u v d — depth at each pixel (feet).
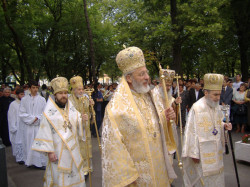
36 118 18.48
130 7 71.82
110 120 6.75
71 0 62.13
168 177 7.77
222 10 52.80
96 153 22.41
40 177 17.13
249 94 27.22
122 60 7.45
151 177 6.91
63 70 78.02
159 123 7.69
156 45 57.93
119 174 6.33
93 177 16.55
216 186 11.10
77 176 11.71
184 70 86.63
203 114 11.21
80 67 83.76
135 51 7.39
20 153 20.63
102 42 75.25
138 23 58.49
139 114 7.06
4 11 46.29
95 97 29.48
